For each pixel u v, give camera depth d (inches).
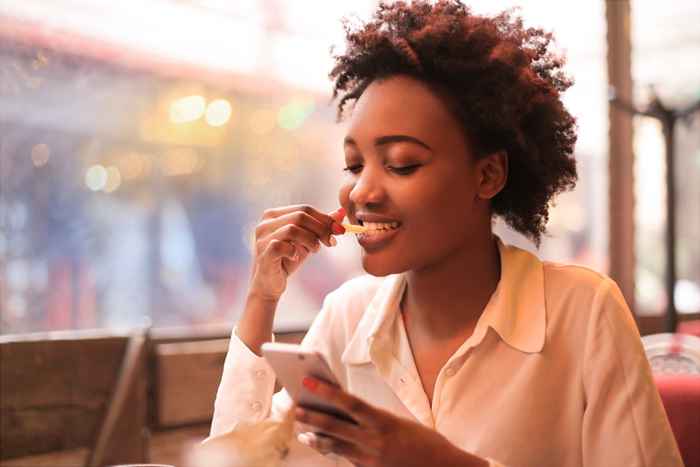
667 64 124.3
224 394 45.0
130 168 140.6
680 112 97.7
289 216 45.6
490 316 42.6
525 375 42.1
